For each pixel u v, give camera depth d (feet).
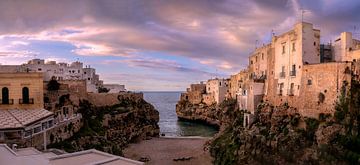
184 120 470.80
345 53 199.00
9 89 179.83
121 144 254.88
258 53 268.62
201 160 215.31
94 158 83.97
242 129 217.77
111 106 305.32
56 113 201.26
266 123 207.31
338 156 147.13
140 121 318.24
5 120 146.20
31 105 181.57
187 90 570.05
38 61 378.12
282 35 219.41
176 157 226.58
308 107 185.57
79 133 200.23
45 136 146.51
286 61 212.84
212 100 429.79
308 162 155.84
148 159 221.05
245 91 280.10
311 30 200.23
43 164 66.18
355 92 161.79
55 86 248.93
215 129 378.53
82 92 275.39
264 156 174.19
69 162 79.66
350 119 155.43
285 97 208.44
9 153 74.18
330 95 172.86
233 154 191.01
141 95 368.07
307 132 170.91
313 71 185.57
